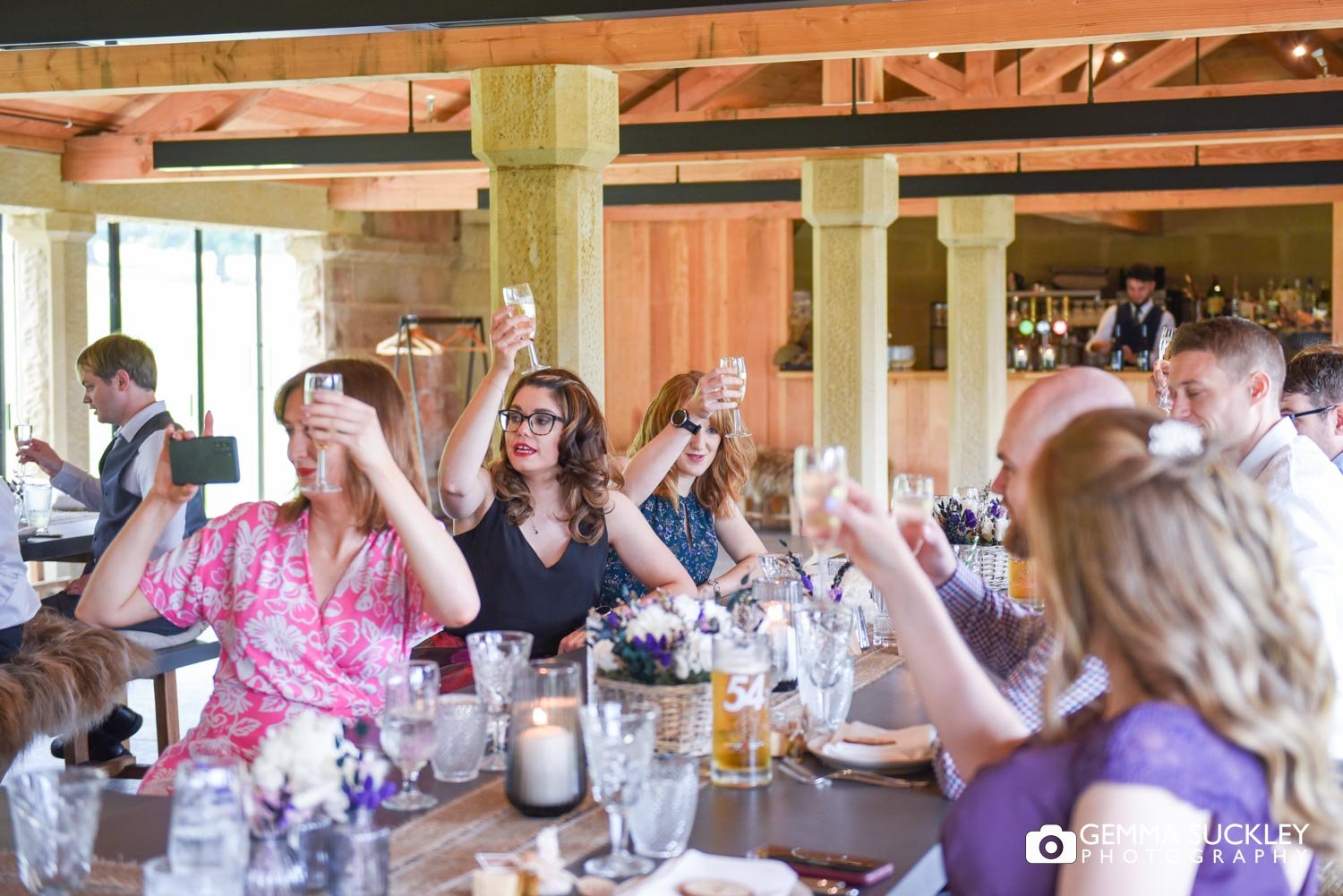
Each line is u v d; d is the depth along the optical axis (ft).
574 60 17.48
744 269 43.34
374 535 8.61
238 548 8.59
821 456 5.39
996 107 21.98
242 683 8.54
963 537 12.24
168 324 36.19
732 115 22.91
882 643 10.65
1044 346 41.42
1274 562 4.55
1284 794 4.48
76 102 28.76
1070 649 4.77
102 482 17.56
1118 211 40.68
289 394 8.59
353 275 39.60
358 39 18.16
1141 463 4.60
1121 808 4.42
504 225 17.54
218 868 4.96
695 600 7.95
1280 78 39.88
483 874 5.34
